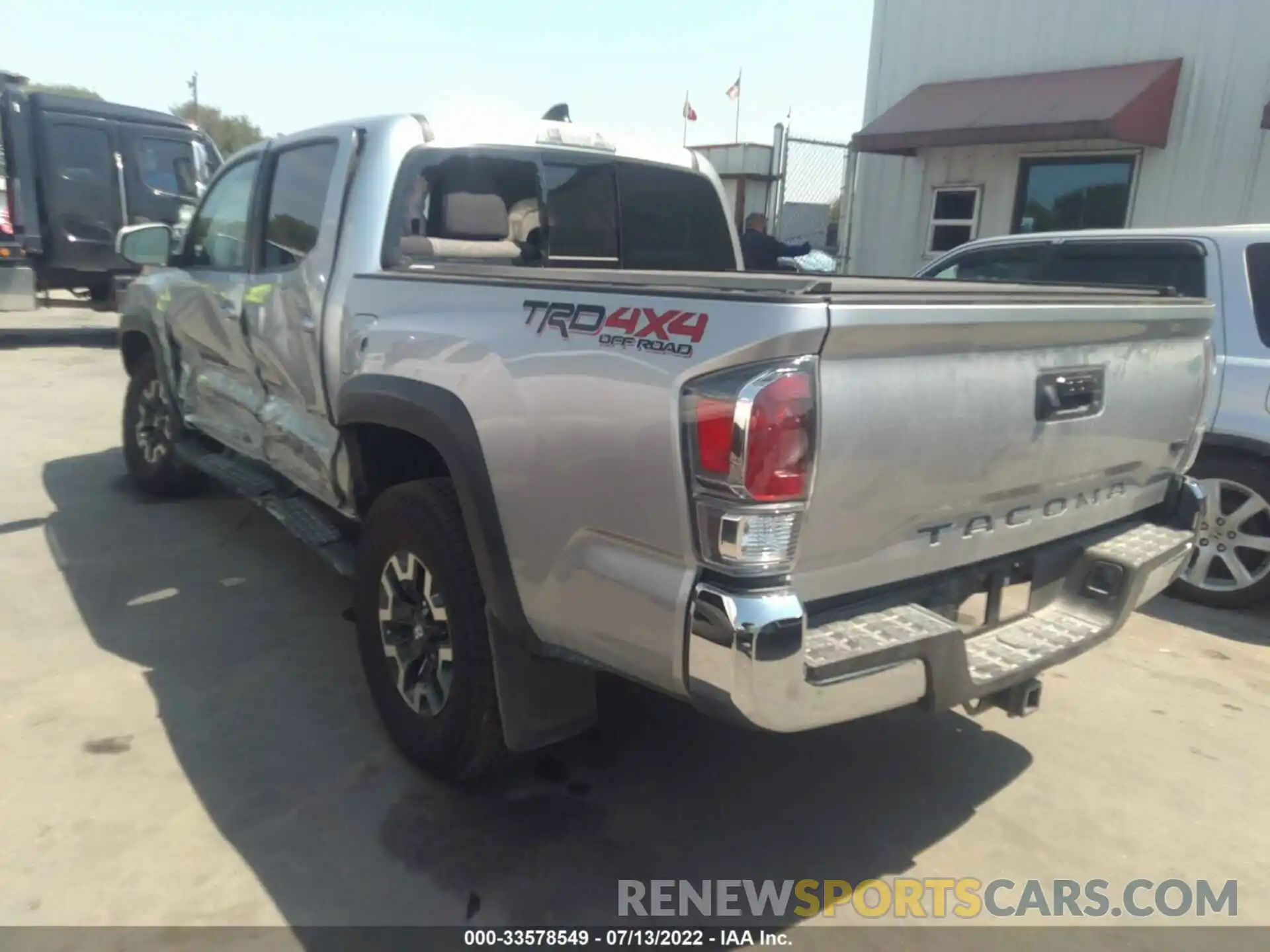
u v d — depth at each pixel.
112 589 4.56
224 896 2.60
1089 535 3.09
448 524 2.92
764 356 2.06
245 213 4.41
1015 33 10.63
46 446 7.17
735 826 3.02
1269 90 8.92
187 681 3.73
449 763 2.99
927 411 2.32
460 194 3.80
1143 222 9.84
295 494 4.32
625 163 4.32
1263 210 9.09
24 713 3.45
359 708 3.58
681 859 2.86
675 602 2.20
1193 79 9.37
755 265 8.58
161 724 3.42
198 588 4.61
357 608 3.34
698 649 2.15
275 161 4.12
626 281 2.65
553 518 2.48
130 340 5.76
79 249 12.02
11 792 3.00
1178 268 4.92
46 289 12.18
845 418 2.15
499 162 3.92
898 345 2.22
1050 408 2.64
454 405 2.74
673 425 2.16
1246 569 4.81
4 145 11.58
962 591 2.65
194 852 2.77
